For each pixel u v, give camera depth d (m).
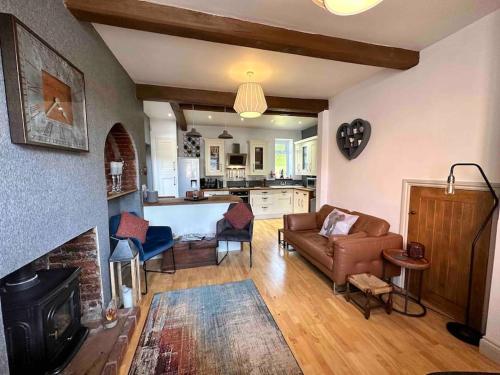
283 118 5.70
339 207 3.76
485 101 1.87
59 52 1.38
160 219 3.68
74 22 1.58
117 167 2.66
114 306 1.91
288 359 1.69
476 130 1.93
